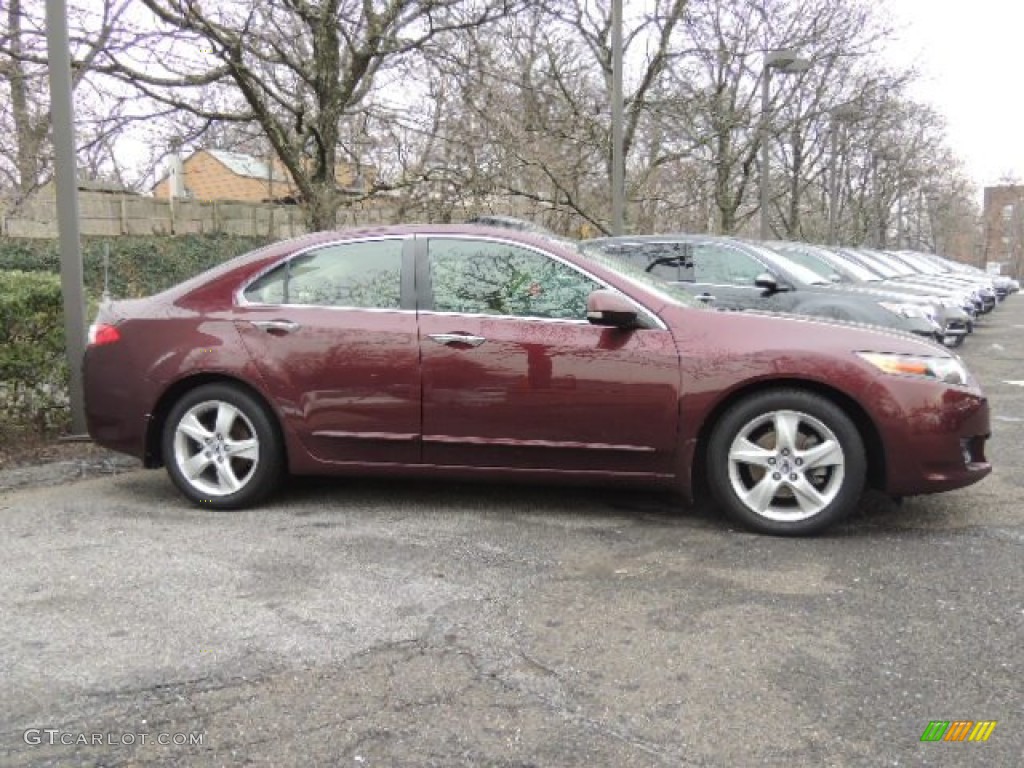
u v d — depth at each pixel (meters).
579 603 3.73
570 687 3.03
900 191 40.72
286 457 5.13
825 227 35.81
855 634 3.41
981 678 3.07
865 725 2.79
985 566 4.13
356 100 10.57
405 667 3.17
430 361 4.84
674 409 4.62
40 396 6.59
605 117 14.95
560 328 4.77
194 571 4.12
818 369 4.46
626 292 4.79
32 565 4.21
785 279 9.36
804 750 2.66
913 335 4.81
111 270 14.41
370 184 11.04
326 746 2.68
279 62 9.59
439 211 11.26
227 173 29.39
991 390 9.97
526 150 12.39
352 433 4.96
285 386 5.00
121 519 4.98
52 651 3.29
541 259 4.93
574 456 4.77
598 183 14.89
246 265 5.24
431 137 11.24
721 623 3.53
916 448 4.45
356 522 4.89
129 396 5.20
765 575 4.04
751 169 21.59
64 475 5.97
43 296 6.47
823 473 4.59
